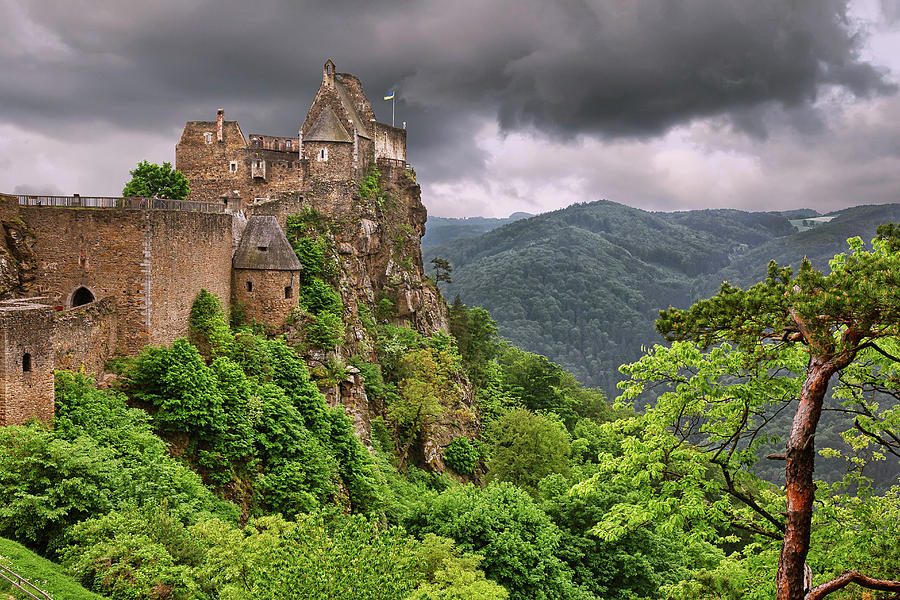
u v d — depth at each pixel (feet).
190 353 121.60
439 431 205.05
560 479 179.22
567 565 148.15
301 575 65.31
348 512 132.36
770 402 74.90
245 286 164.14
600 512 154.71
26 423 90.38
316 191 222.28
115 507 81.76
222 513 104.12
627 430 77.66
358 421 168.04
